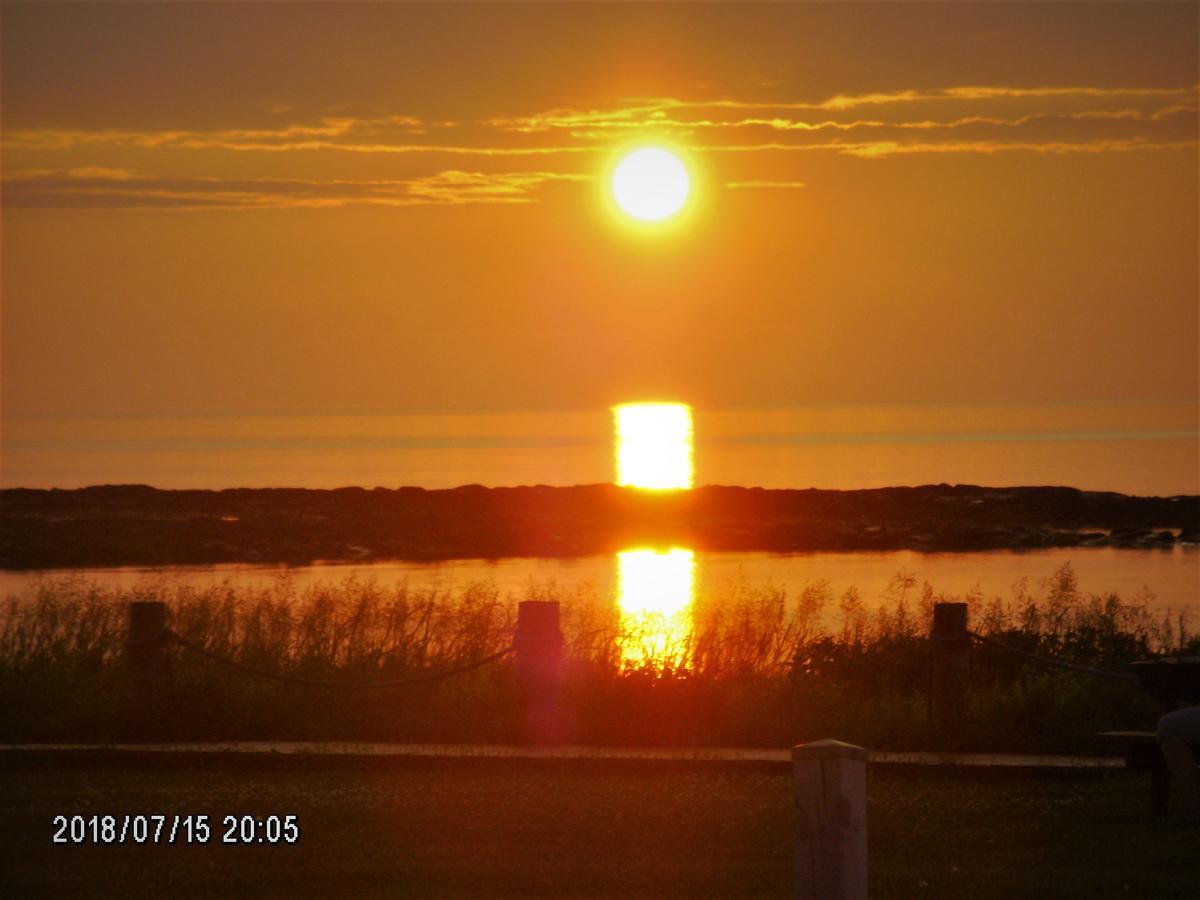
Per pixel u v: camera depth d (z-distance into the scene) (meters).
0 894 28.58
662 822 34.06
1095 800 36.50
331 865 30.55
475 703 45.09
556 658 43.53
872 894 28.58
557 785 38.12
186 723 43.47
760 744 42.72
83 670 48.56
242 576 115.88
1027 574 113.38
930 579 109.31
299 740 43.25
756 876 29.84
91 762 40.22
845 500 193.38
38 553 134.75
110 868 30.30
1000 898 28.33
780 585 104.00
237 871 30.06
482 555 138.12
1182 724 34.00
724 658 50.94
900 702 45.44
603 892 28.88
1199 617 78.62
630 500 195.00
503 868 30.31
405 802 36.00
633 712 43.84
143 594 68.81
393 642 53.00
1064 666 41.09
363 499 197.25
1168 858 31.05
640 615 69.62
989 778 39.12
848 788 18.98
